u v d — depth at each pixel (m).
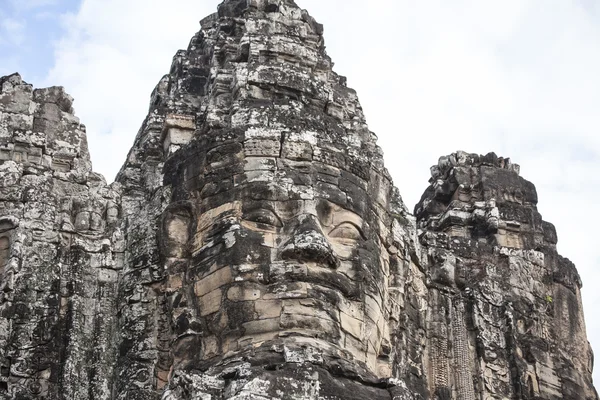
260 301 25.97
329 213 27.23
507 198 33.78
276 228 26.81
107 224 28.88
